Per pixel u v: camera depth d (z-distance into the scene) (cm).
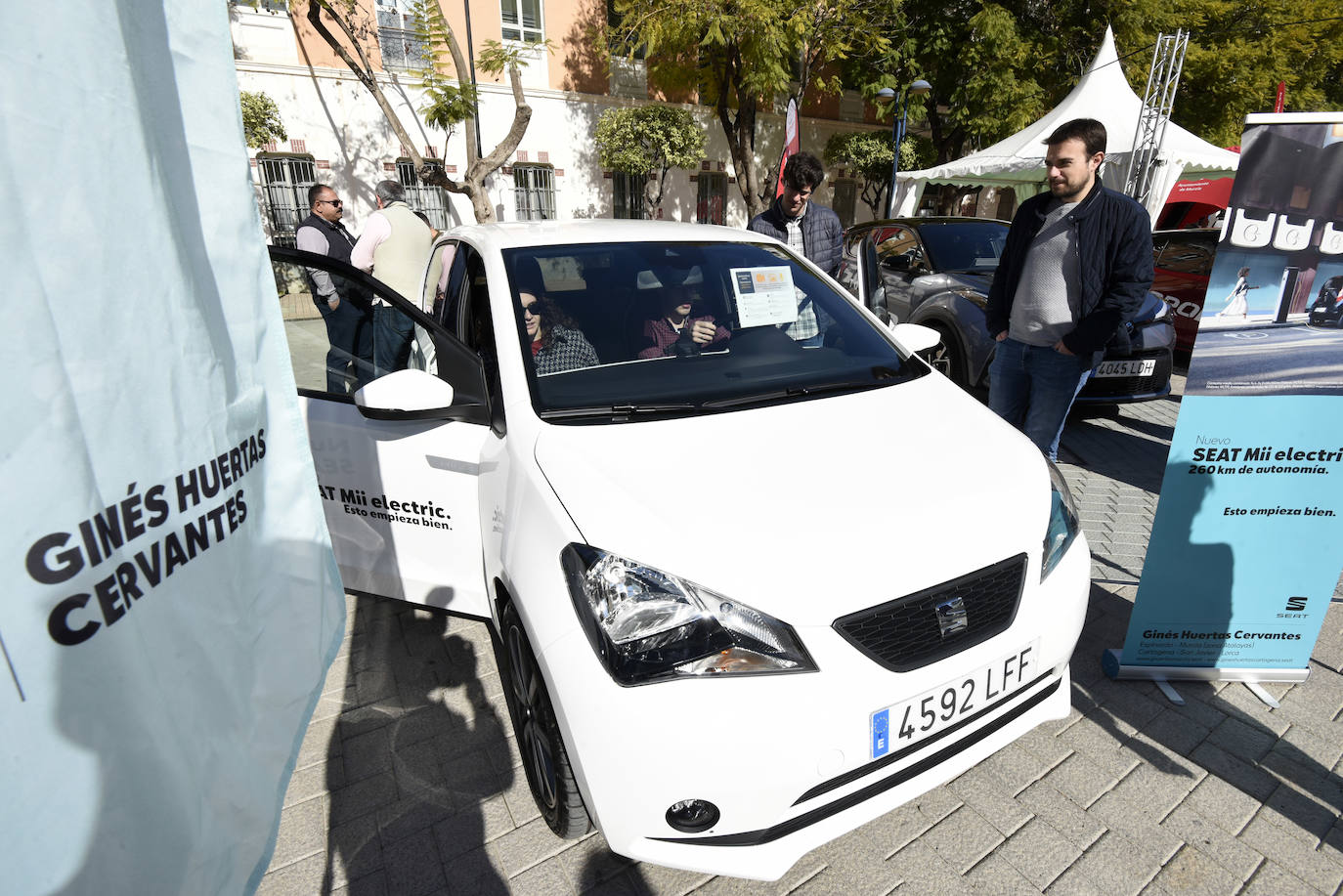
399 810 204
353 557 254
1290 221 201
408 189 1311
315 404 243
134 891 69
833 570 155
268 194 1195
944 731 165
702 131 1427
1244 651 247
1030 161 943
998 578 170
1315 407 215
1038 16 1630
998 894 177
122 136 69
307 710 102
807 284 277
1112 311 283
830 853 189
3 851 57
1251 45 1617
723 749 145
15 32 57
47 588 60
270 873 187
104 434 66
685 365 227
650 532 159
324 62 1195
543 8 1388
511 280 237
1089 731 230
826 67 1797
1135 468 455
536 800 200
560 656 154
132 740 69
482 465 211
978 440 204
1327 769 214
